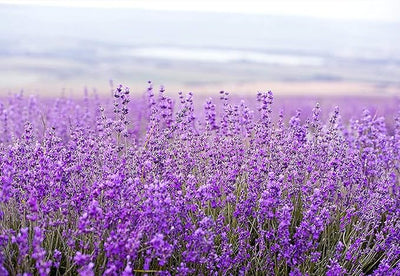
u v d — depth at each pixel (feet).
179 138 3.64
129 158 3.38
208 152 3.62
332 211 3.41
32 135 3.51
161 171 3.32
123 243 2.72
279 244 3.23
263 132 3.65
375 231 3.57
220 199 3.42
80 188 3.14
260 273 3.18
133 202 2.92
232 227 3.27
